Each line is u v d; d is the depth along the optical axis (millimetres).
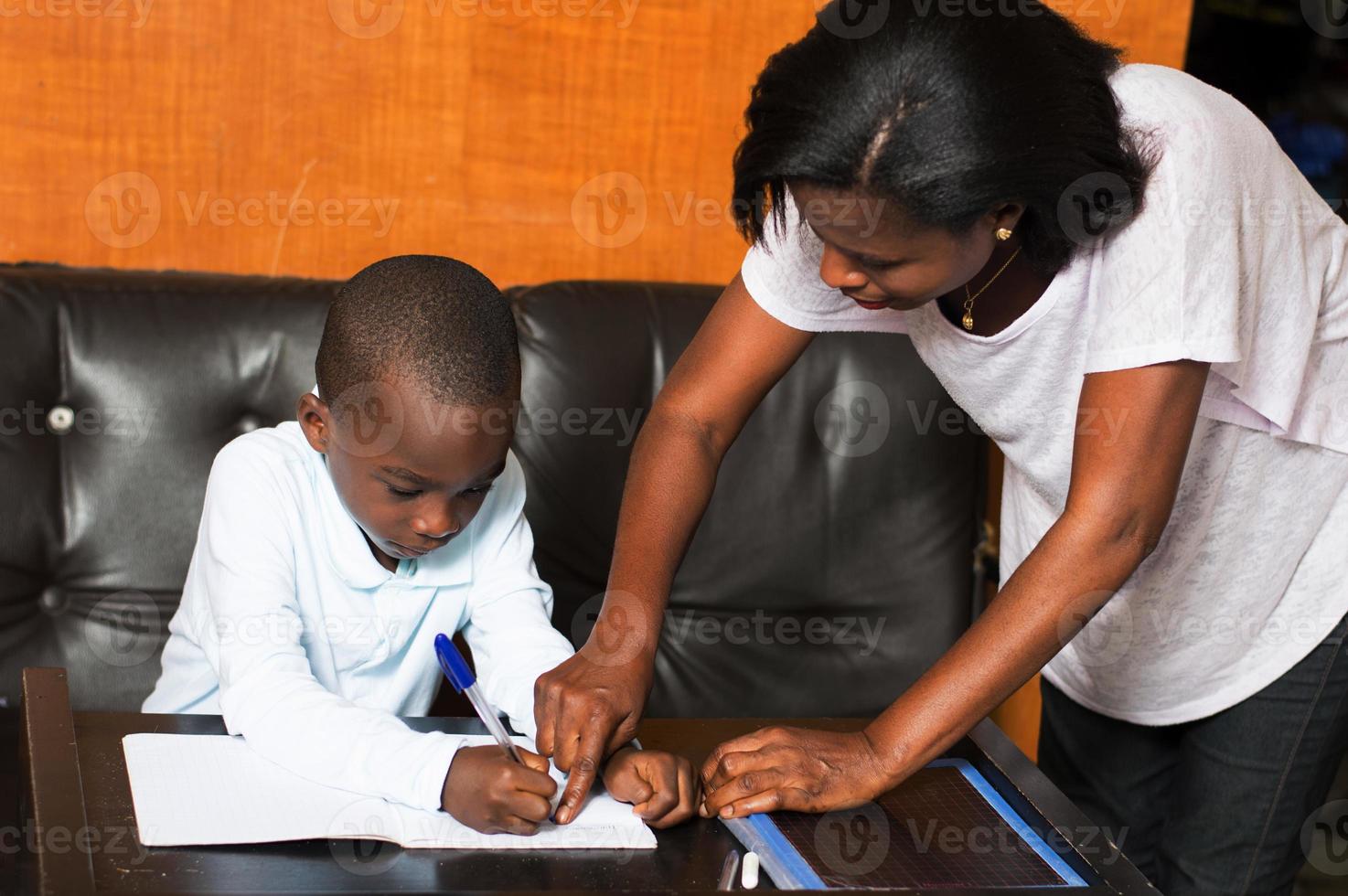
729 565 1667
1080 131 843
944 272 862
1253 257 969
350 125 1699
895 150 793
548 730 961
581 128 1764
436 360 1000
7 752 1391
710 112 1797
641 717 981
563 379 1602
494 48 1708
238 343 1528
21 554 1466
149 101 1637
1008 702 2102
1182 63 1884
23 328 1464
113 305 1503
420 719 1037
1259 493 1164
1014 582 946
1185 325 905
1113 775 1413
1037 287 1008
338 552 1146
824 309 1116
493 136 1740
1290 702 1221
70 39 1596
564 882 825
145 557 1506
